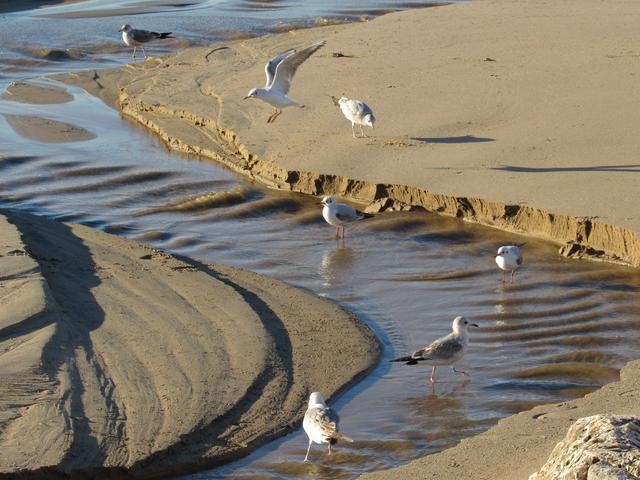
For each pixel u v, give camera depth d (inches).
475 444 446.0
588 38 1175.0
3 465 426.3
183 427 469.1
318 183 847.1
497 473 413.4
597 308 622.2
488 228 759.1
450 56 1139.3
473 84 1019.3
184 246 748.0
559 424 460.8
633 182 759.7
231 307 603.2
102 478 434.6
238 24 1670.8
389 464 453.7
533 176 791.7
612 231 694.5
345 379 532.4
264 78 1171.9
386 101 999.0
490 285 664.4
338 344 571.2
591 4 1408.7
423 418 497.0
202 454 454.3
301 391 515.2
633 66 1031.6
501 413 501.0
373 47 1219.2
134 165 942.4
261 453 464.4
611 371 541.6
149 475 442.0
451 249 729.6
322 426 417.4
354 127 938.7
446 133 901.8
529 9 1402.6
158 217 812.6
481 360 561.0
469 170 816.3
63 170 924.6
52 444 443.8
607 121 883.4
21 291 589.9
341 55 1187.9
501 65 1080.2
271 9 1838.1
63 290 615.5
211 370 524.1
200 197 853.2
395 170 832.9
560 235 723.4
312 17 1726.1
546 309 624.7
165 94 1154.7
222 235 772.0
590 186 761.0
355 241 751.1
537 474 338.6
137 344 547.8
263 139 947.3
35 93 1243.8
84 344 544.1
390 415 500.7
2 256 647.1
